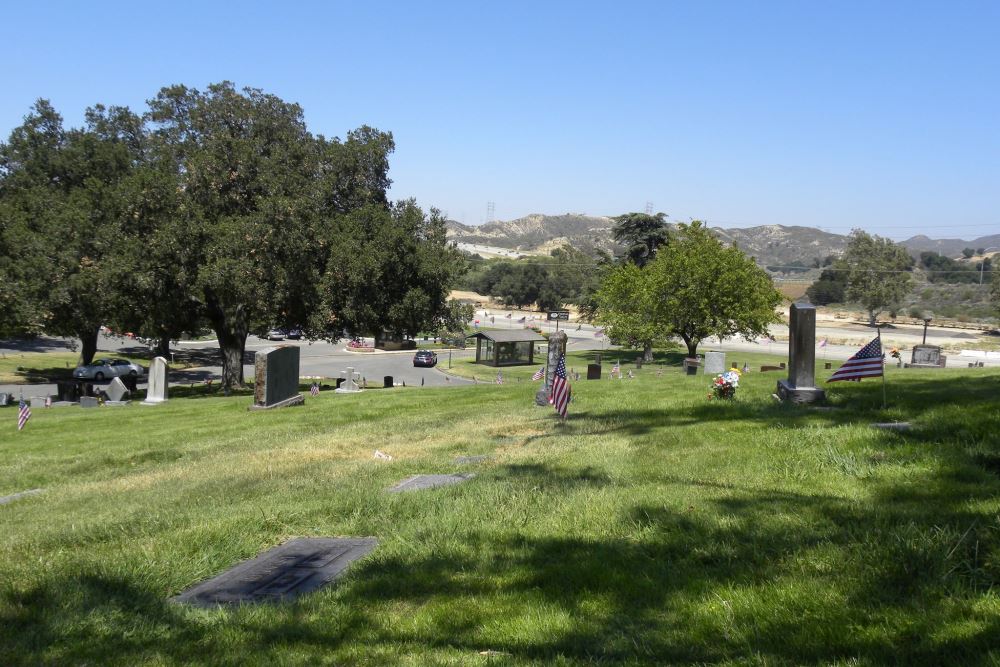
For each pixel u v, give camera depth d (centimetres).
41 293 3019
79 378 4550
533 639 411
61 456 1459
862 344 7594
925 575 438
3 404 3300
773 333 9725
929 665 340
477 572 526
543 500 699
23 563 623
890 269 10119
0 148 4097
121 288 3069
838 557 479
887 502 598
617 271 5228
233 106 3500
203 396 3341
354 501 765
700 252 4684
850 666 343
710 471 767
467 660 389
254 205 3372
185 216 3088
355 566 566
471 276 16225
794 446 838
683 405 1326
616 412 1355
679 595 449
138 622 470
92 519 807
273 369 2064
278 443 1403
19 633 458
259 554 628
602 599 455
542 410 1547
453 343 8431
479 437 1254
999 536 480
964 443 766
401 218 3719
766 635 385
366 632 441
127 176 3544
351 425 1603
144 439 1602
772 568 476
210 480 1031
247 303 3209
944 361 4650
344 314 3422
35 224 3509
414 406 1892
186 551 616
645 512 615
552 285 13838
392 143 3891
